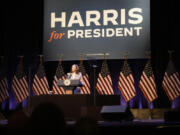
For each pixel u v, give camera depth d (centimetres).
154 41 1016
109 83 943
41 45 1070
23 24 1067
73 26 975
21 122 195
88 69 1029
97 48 957
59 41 973
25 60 1056
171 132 307
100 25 964
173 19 1011
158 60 1007
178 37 1002
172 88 909
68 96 619
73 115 610
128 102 1002
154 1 1027
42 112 167
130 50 943
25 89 984
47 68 1056
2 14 1064
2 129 458
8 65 1064
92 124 180
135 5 958
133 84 931
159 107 984
